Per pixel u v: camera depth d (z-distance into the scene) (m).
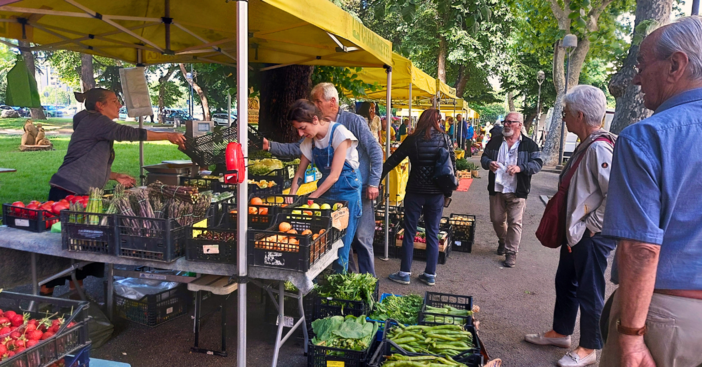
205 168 5.37
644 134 1.58
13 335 2.08
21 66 4.89
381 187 6.70
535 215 9.93
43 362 2.05
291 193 4.18
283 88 6.63
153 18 4.22
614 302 1.82
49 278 3.63
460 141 22.30
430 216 5.18
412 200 5.16
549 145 21.58
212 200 3.65
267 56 5.86
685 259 1.59
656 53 1.67
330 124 3.89
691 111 1.57
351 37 3.89
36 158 15.21
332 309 3.64
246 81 2.54
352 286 3.73
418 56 27.36
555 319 3.90
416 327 3.19
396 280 5.39
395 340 3.06
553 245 3.38
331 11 3.43
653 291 1.63
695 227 1.57
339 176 3.96
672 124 1.55
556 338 3.90
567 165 3.29
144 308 3.96
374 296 3.89
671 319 1.61
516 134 6.00
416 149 4.94
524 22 22.12
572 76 20.03
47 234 3.21
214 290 3.05
